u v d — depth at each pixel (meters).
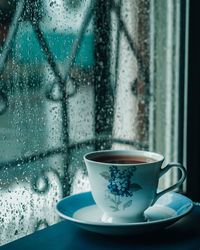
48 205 0.81
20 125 0.78
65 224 0.76
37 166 0.80
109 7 0.90
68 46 0.84
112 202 0.74
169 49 1.00
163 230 0.74
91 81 0.88
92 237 0.73
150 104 0.99
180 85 1.01
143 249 0.70
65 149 0.84
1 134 0.76
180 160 1.03
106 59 0.90
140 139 0.98
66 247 0.70
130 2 0.94
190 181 1.02
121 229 0.70
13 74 0.77
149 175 0.73
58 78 0.82
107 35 0.90
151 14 0.98
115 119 0.93
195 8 1.00
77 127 0.86
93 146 0.89
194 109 1.02
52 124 0.82
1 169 0.76
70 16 0.84
